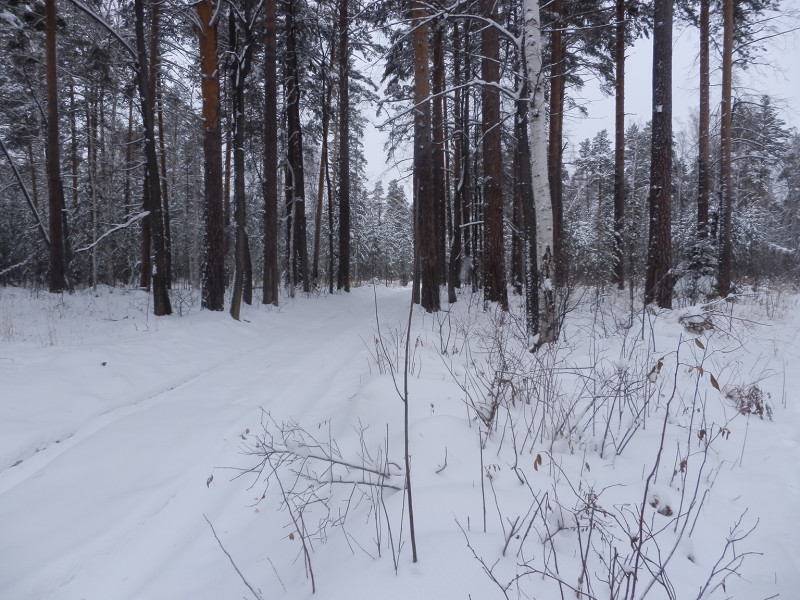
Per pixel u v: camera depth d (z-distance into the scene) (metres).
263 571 2.67
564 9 13.72
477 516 2.68
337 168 26.72
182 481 3.77
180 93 14.69
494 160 11.95
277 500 3.51
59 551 2.88
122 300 13.88
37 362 5.91
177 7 11.47
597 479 3.31
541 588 2.11
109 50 13.48
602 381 4.69
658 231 9.60
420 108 12.02
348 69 20.59
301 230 20.48
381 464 3.10
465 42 15.51
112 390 5.63
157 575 2.74
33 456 4.06
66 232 18.34
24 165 21.14
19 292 14.56
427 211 12.24
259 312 13.05
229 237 21.80
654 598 2.21
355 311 16.53
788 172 24.75
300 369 7.21
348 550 2.54
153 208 10.81
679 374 5.62
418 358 6.18
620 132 16.31
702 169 13.23
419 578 2.12
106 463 3.94
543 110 6.73
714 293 12.15
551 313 6.77
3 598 2.48
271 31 14.43
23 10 13.27
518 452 3.62
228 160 19.00
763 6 12.91
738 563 2.57
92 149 18.00
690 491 3.26
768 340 7.43
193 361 7.39
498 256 12.01
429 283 12.37
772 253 23.11
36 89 16.98
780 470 3.60
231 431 4.65
